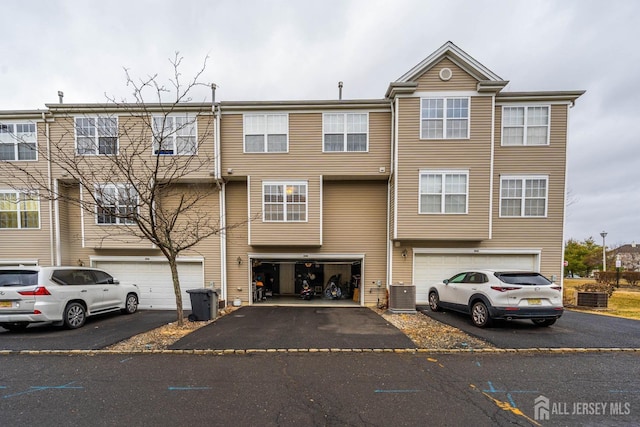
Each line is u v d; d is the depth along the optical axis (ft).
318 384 13.83
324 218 37.63
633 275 70.54
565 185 34.55
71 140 35.42
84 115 35.40
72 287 24.81
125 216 21.84
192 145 32.27
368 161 35.68
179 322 24.16
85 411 11.42
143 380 14.28
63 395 12.75
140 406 11.80
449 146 33.73
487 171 33.47
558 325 24.82
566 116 34.35
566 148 34.40
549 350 18.37
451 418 10.98
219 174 35.42
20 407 11.73
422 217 33.94
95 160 34.91
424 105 33.88
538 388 13.46
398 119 33.96
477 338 20.88
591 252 98.27
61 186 36.81
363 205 37.58
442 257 35.99
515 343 19.66
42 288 22.63
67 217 37.47
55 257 36.09
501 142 34.94
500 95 34.37
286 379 14.38
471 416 11.13
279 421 10.78
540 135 34.76
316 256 37.17
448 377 14.62
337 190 37.73
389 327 24.22
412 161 33.94
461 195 33.76
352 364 16.30
